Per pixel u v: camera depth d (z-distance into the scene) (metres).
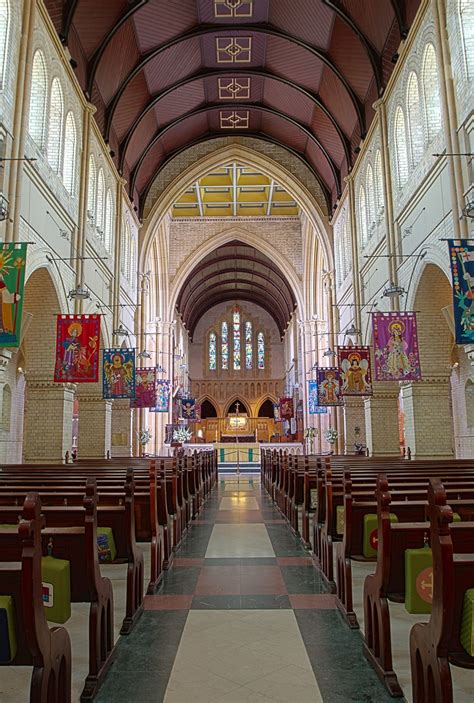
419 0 14.65
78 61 17.00
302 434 41.50
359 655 4.97
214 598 6.79
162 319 38.03
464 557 3.36
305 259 37.47
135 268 28.06
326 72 21.44
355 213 22.94
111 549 5.86
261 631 5.60
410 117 15.91
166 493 9.19
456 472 9.51
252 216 38.84
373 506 5.81
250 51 22.34
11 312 10.80
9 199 11.68
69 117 16.67
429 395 16.47
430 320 16.38
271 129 28.72
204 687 4.36
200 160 29.64
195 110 26.09
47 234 14.45
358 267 22.62
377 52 18.05
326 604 6.51
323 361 35.47
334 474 9.12
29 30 12.51
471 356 12.13
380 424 20.44
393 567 4.58
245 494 20.70
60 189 15.46
